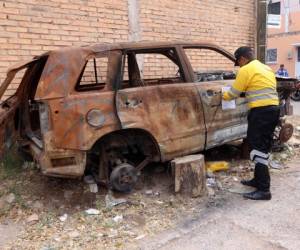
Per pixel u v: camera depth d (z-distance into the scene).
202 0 8.53
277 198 4.49
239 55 4.64
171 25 7.98
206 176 5.10
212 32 8.84
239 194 4.64
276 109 4.39
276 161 5.90
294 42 23.30
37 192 4.68
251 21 9.77
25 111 5.12
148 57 7.48
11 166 5.35
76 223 3.97
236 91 4.54
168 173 5.10
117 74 4.30
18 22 5.96
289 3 23.30
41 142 4.56
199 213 4.14
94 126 4.10
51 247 3.51
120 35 7.19
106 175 4.55
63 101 4.00
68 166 4.11
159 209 4.25
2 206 4.36
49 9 6.26
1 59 5.85
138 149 4.85
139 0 7.40
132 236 3.69
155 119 4.51
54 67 4.08
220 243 3.50
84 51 4.18
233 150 6.29
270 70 4.57
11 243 3.63
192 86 4.88
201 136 4.95
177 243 3.53
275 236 3.59
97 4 6.81
